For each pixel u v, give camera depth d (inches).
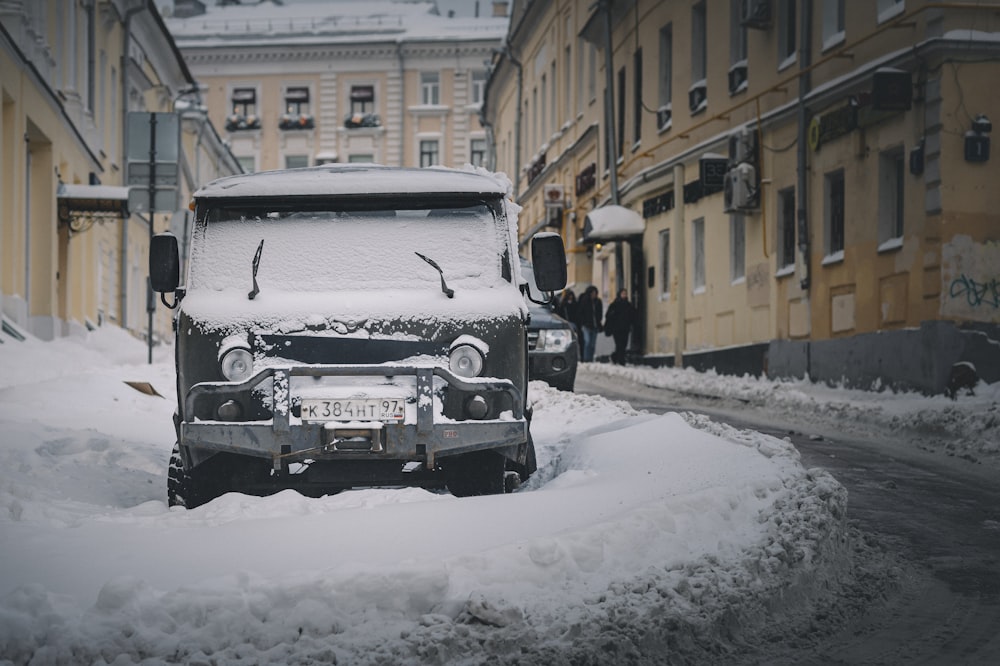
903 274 836.6
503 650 224.5
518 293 360.2
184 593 233.3
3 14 1067.3
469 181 372.5
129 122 879.7
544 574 258.5
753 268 1086.4
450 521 299.1
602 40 1616.6
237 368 346.9
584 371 1289.4
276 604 234.2
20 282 1069.1
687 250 1275.8
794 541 300.8
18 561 266.7
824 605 283.3
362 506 327.0
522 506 316.5
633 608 244.1
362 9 3531.0
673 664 232.1
